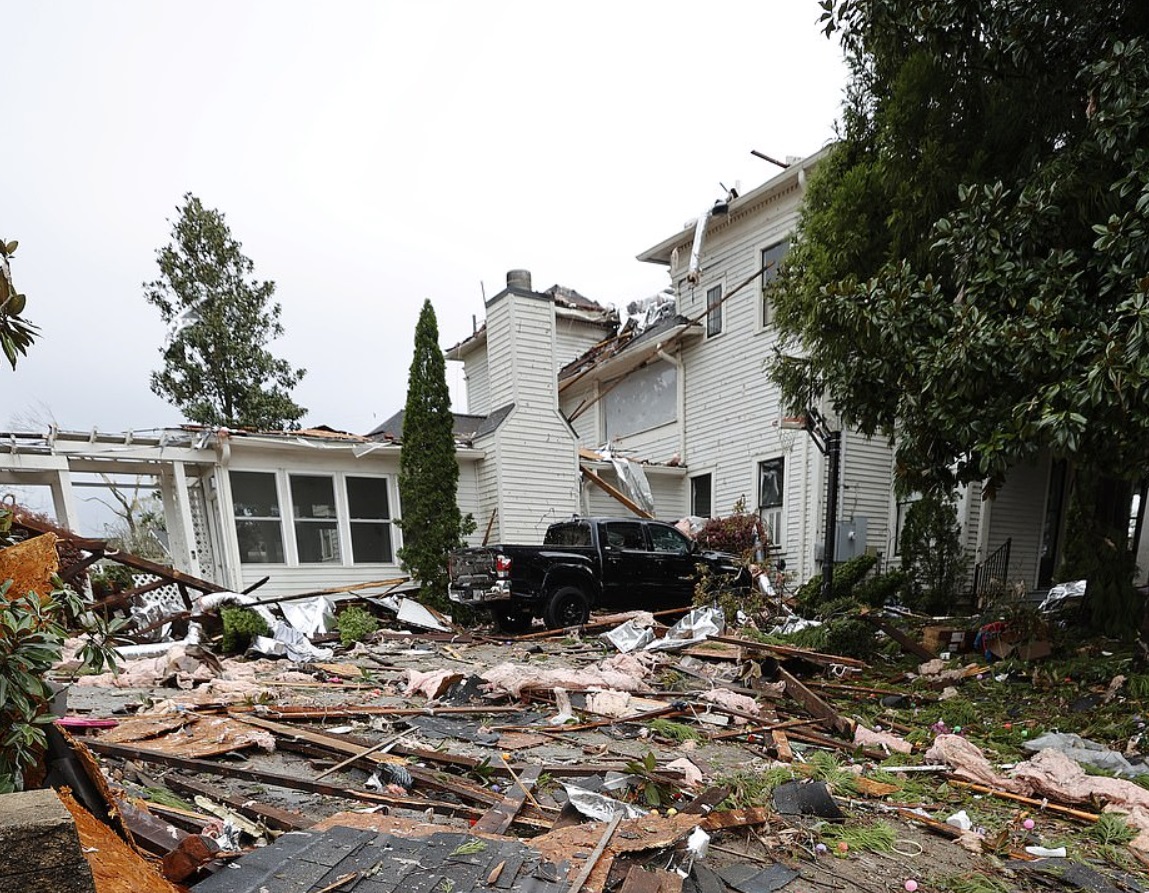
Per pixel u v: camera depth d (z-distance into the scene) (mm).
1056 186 4742
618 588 9812
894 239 6434
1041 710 5395
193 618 8375
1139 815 3273
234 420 19047
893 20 5570
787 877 2559
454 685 5680
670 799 3209
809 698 5324
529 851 2309
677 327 14008
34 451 8945
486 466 12516
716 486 13977
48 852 1177
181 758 3406
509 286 13602
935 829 3172
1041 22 4984
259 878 2033
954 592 11211
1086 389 4160
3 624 1683
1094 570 7660
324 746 3793
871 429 7113
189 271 19312
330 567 11312
